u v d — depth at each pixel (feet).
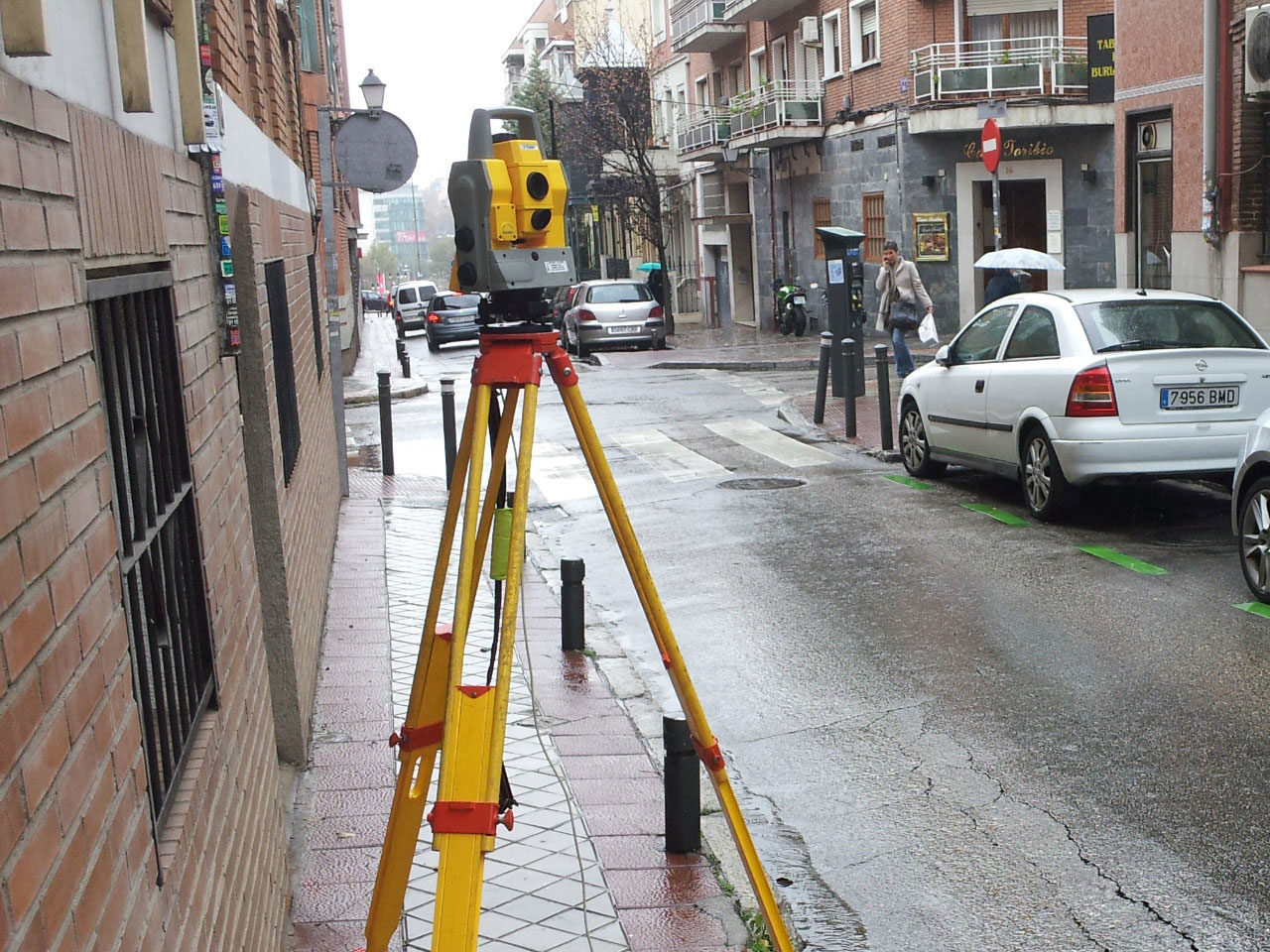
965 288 99.66
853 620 26.30
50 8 7.35
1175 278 58.65
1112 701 20.74
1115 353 32.35
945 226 99.09
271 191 24.80
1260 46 49.03
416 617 27.71
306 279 32.94
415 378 94.79
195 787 9.43
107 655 7.10
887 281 60.49
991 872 15.60
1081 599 26.50
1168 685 21.22
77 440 6.97
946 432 39.14
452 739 9.44
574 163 159.53
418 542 35.60
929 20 98.02
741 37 135.64
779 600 28.22
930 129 96.02
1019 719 20.31
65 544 6.52
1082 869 15.49
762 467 45.42
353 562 33.14
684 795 15.98
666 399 66.49
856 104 108.17
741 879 15.66
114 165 8.74
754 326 137.59
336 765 19.24
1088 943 13.87
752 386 70.44
